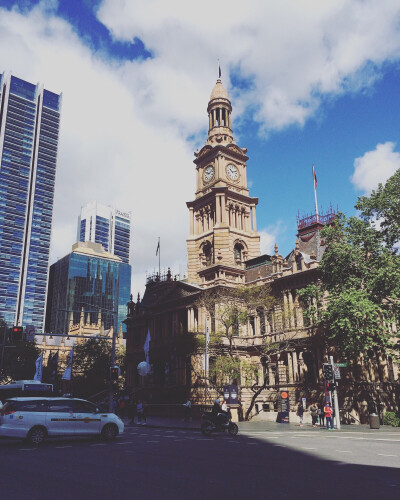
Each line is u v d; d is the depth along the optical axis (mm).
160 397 65562
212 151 78875
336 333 40688
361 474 14703
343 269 44406
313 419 42094
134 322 80250
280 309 57469
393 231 43562
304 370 52844
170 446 23375
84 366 92188
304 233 64000
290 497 11430
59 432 24312
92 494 11672
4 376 93938
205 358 49031
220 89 85062
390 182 44312
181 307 67938
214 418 31234
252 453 20438
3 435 22844
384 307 42000
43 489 12266
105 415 26250
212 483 13242
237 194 75875
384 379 50281
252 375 48625
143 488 12477
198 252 74750
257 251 74875
